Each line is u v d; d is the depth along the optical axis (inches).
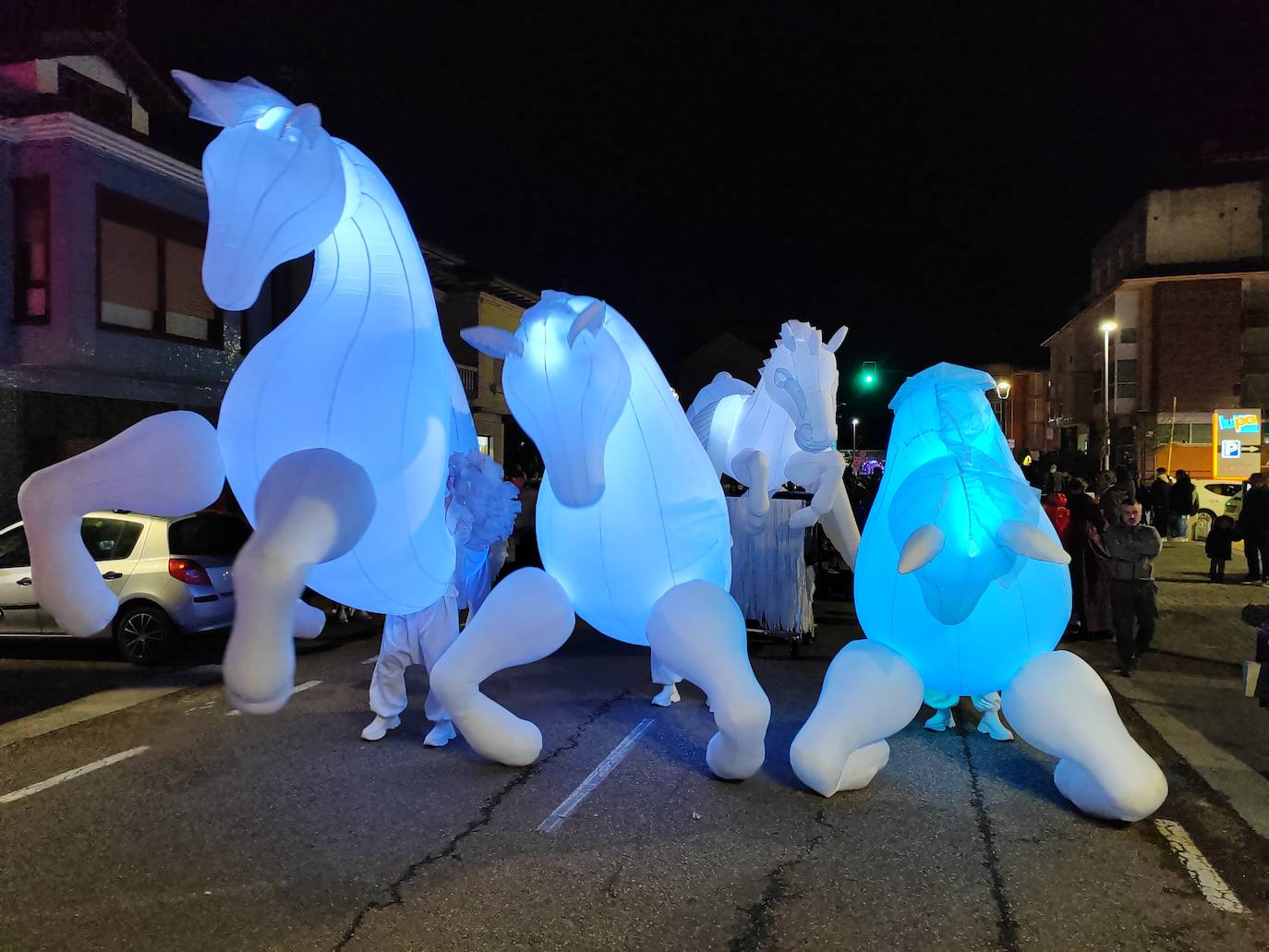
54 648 354.3
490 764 205.3
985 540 169.0
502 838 165.3
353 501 148.4
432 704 217.5
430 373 177.9
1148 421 1235.2
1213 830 170.4
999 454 191.3
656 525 179.0
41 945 131.1
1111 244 1451.8
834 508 256.2
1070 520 366.3
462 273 974.4
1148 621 300.5
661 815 175.0
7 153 527.2
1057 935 132.9
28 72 555.5
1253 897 144.6
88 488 160.2
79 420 561.6
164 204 594.2
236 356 668.1
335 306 172.9
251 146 149.6
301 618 189.0
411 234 192.1
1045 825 171.0
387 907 140.9
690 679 181.0
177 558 325.1
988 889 146.1
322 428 161.8
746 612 324.2
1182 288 1224.8
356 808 180.4
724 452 328.5
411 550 176.1
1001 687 186.9
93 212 541.3
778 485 298.2
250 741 225.8
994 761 207.0
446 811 178.4
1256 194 1218.6
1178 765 207.8
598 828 169.3
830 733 178.2
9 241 528.7
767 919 136.8
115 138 547.5
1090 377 1598.2
